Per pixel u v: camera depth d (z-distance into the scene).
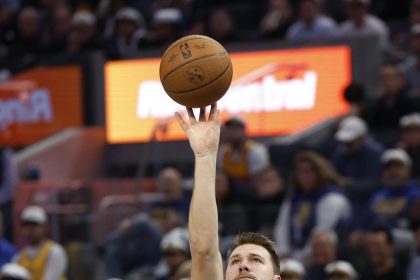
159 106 29.16
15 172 28.02
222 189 22.80
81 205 25.77
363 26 30.02
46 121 29.77
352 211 22.30
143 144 29.12
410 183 22.00
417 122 23.77
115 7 34.25
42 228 23.14
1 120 29.95
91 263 23.94
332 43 28.58
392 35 32.56
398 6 33.56
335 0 34.22
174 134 28.27
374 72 28.52
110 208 25.36
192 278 9.73
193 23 33.53
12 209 26.58
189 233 9.77
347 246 21.08
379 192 22.33
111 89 29.52
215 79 10.38
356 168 23.94
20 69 30.73
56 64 29.83
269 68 28.52
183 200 23.75
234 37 30.33
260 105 28.44
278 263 10.11
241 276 9.88
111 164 29.22
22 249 25.53
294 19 32.25
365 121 26.33
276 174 22.98
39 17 33.75
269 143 27.97
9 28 33.50
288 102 28.41
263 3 34.41
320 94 28.38
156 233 22.80
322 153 25.19
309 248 21.17
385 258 20.12
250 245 10.03
